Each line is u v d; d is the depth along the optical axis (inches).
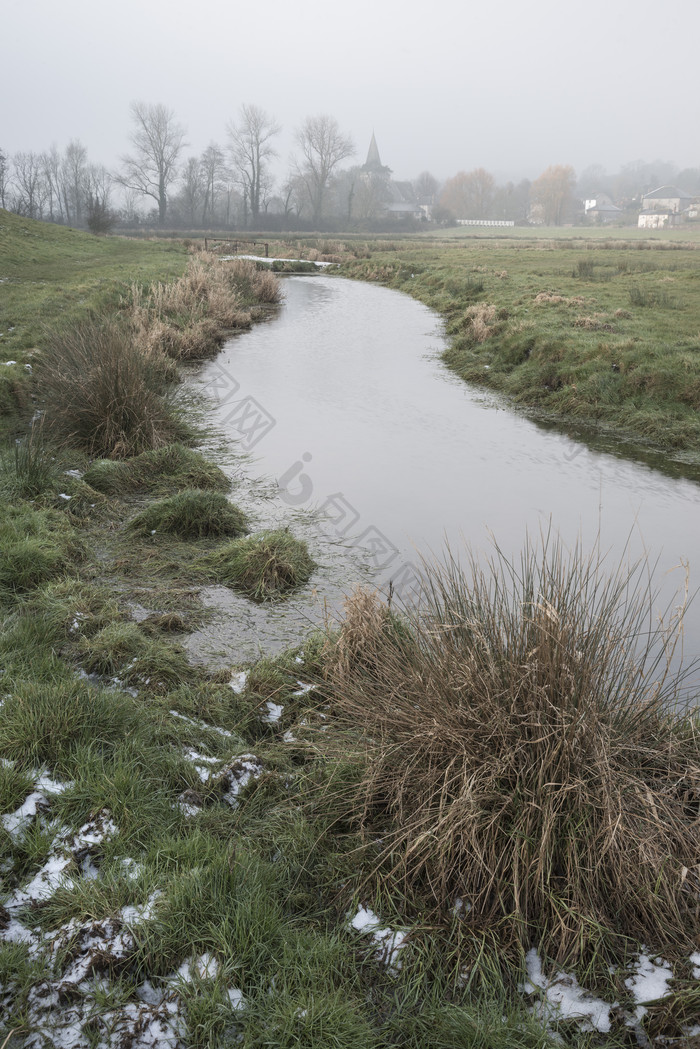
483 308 778.2
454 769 119.5
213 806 132.0
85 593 211.5
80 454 334.0
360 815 126.2
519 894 108.3
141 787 129.6
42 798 123.6
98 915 104.0
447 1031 94.3
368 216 4394.7
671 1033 94.5
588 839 110.3
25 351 481.1
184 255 1579.7
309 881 118.9
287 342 725.3
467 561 253.4
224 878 111.3
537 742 114.1
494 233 4197.8
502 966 103.8
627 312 691.4
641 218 5925.2
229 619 209.3
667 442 417.7
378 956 105.1
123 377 358.3
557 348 551.8
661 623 139.5
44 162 4530.0
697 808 122.8
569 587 134.3
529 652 118.6
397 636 149.2
